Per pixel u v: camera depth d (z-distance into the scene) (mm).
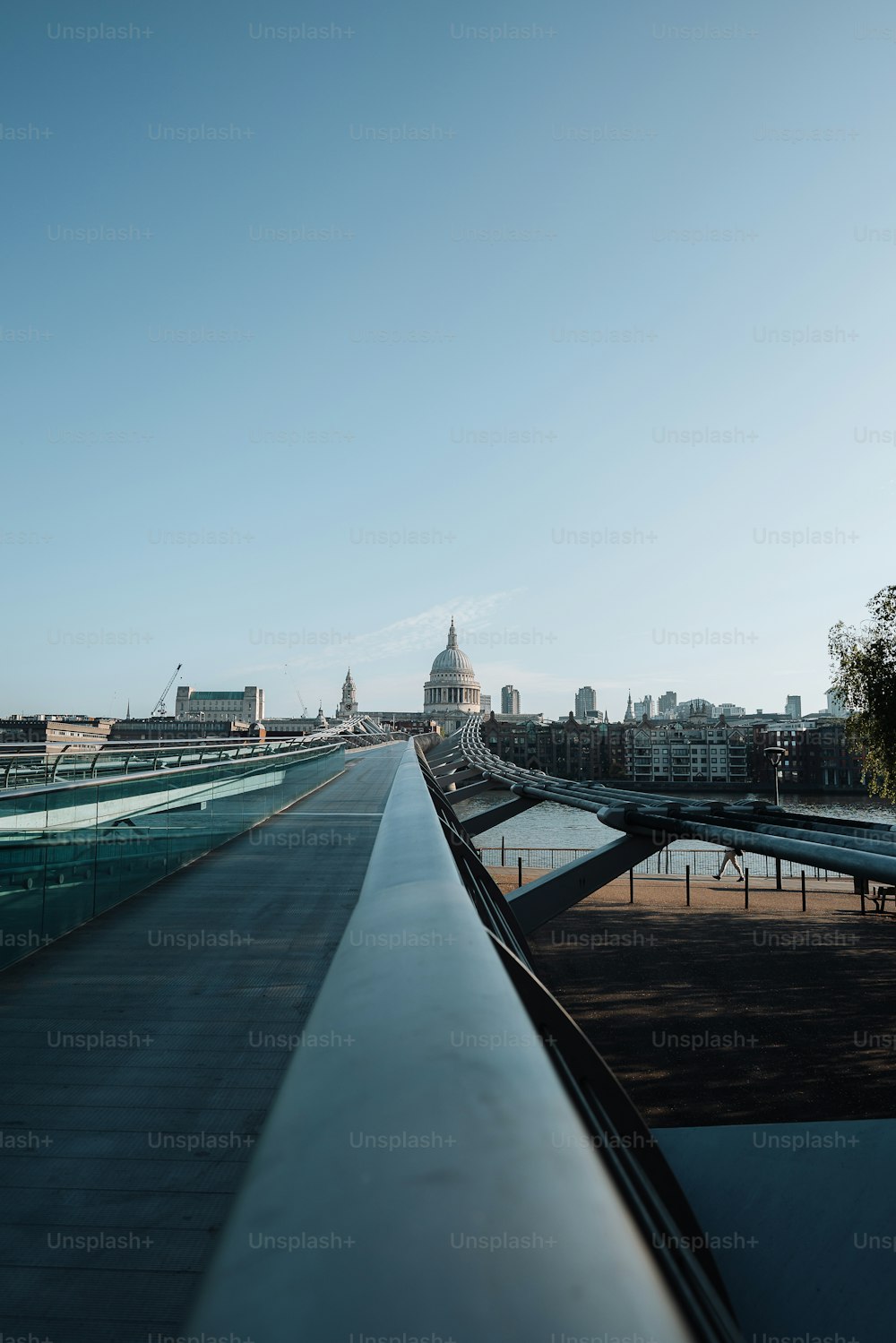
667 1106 15383
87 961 5934
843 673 28594
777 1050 18266
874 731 28047
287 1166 659
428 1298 437
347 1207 562
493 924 4836
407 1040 920
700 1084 16422
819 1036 19172
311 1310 428
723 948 27828
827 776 175125
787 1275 3828
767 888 41000
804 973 24609
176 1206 2988
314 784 22078
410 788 6016
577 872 8672
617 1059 17828
